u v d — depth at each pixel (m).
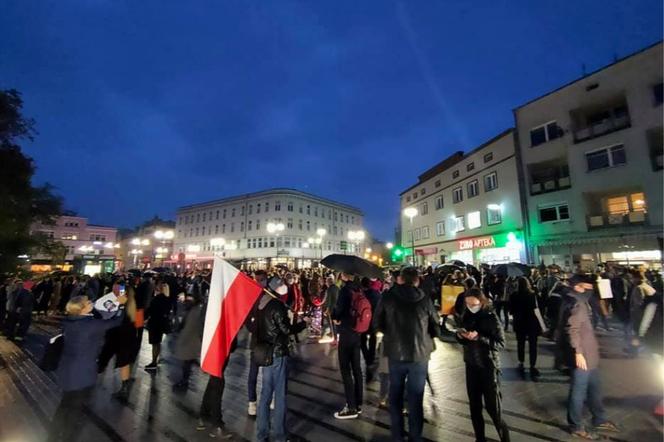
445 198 33.88
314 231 62.53
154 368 7.56
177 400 5.81
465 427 4.76
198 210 68.00
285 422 4.38
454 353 8.88
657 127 18.81
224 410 5.44
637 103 19.62
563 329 4.69
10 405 5.64
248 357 8.87
